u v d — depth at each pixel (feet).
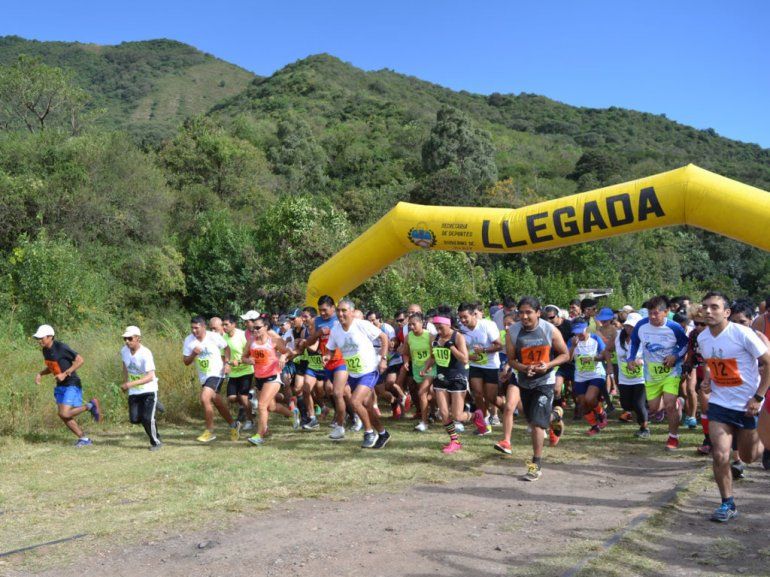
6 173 82.28
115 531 16.11
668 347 25.22
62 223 82.53
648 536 14.60
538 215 31.22
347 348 26.13
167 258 87.76
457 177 159.53
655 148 385.29
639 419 28.12
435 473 21.88
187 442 28.27
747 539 14.37
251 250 87.45
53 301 63.21
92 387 33.47
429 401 33.19
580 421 33.63
